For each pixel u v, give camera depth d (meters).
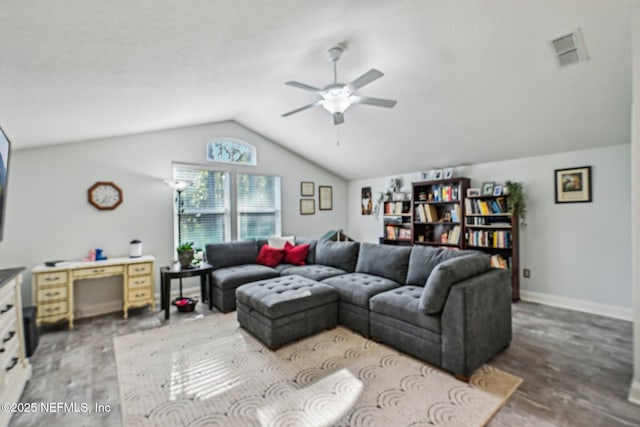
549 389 2.00
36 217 3.42
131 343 2.76
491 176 4.40
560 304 3.77
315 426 1.67
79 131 3.20
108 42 1.59
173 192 4.37
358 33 2.56
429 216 4.87
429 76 3.03
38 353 2.57
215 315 3.53
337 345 2.68
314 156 5.73
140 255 3.84
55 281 3.11
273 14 1.81
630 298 3.29
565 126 3.27
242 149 5.12
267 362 2.39
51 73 1.76
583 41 2.29
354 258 3.87
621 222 3.34
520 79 2.79
